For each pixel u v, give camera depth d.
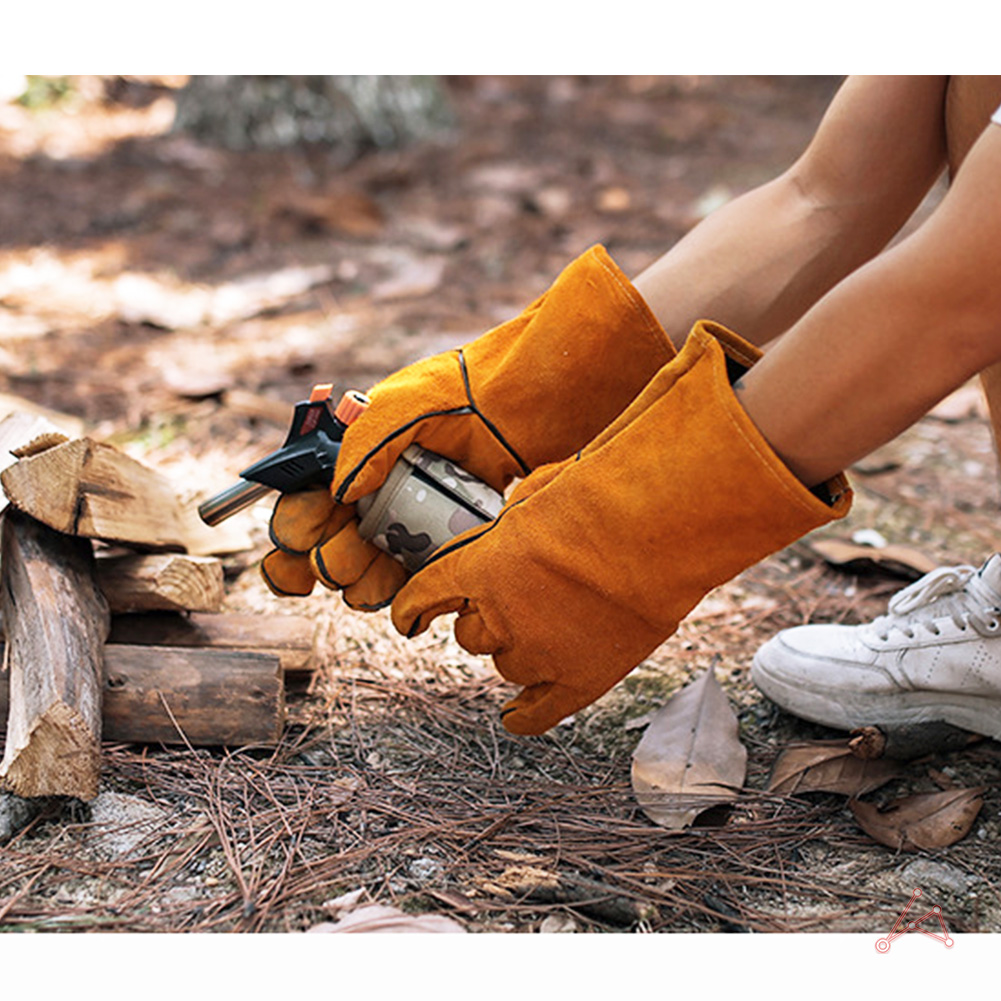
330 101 3.90
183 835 1.21
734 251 1.27
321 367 2.46
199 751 1.33
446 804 1.27
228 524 1.75
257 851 1.18
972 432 2.27
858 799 1.29
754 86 4.88
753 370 1.03
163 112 4.34
